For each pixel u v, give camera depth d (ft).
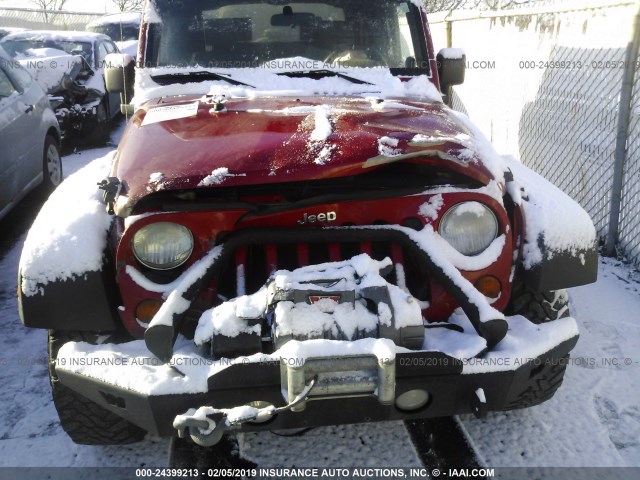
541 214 7.66
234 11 11.43
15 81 17.80
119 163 7.60
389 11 11.73
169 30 11.37
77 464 8.16
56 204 7.91
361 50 11.49
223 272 7.41
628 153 13.84
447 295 7.32
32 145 17.65
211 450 8.38
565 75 16.55
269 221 7.19
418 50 11.68
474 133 8.71
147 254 6.99
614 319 11.70
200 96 10.29
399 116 8.77
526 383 7.07
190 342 6.92
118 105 33.55
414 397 6.79
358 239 7.20
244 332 6.52
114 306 7.14
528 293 8.11
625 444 8.36
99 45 33.96
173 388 6.28
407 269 7.64
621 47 14.03
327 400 6.57
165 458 8.26
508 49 19.99
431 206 7.30
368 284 6.62
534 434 8.56
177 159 7.27
